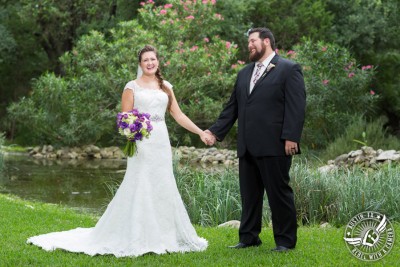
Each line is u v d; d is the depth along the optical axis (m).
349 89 19.38
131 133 6.09
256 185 6.22
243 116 6.12
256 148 5.98
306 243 6.37
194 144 21.11
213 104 19.00
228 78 18.88
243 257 5.75
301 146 18.11
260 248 6.15
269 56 6.11
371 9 24.25
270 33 6.09
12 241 6.42
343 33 23.61
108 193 11.28
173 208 6.25
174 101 6.61
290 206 6.00
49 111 19.77
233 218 8.41
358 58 24.09
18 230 7.01
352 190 8.27
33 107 20.27
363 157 13.12
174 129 19.45
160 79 6.53
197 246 6.29
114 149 19.73
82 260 5.66
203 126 20.75
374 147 15.17
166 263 5.60
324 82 18.91
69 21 23.95
